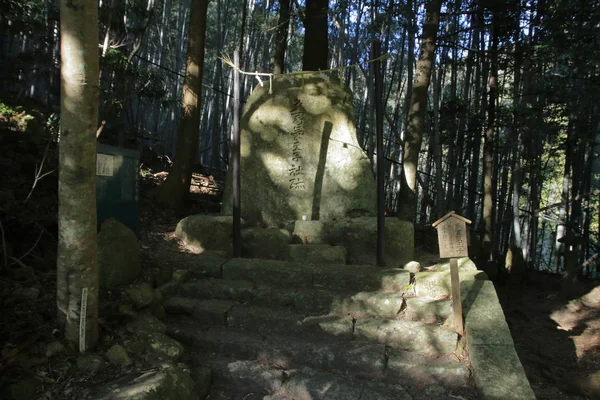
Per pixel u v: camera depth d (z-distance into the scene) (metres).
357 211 5.33
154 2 10.65
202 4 7.04
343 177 5.42
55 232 4.27
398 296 3.80
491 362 2.92
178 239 5.38
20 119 6.68
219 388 3.12
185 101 7.11
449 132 10.70
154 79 8.05
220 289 4.11
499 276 8.62
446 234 3.38
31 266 3.63
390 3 7.06
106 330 3.09
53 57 9.82
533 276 8.77
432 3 6.45
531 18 8.57
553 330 5.98
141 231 5.46
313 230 5.11
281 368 3.28
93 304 2.86
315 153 5.49
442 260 4.98
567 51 7.66
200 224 5.23
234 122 4.95
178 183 7.05
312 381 3.02
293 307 3.92
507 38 8.88
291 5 10.02
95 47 2.60
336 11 8.09
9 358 2.51
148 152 10.71
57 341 2.74
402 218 6.38
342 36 8.79
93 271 2.84
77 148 2.64
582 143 9.24
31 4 8.24
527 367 4.74
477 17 9.24
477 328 3.22
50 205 4.62
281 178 5.54
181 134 7.12
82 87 2.57
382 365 3.12
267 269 4.30
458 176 11.67
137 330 3.20
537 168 9.73
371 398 2.83
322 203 5.42
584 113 8.89
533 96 9.55
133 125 11.13
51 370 2.57
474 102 11.40
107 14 7.14
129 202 5.00
